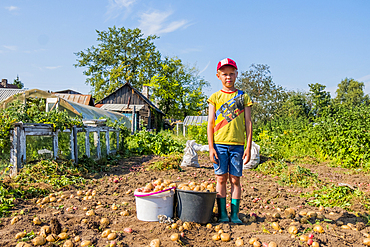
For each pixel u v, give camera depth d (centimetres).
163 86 4269
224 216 360
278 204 463
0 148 583
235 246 290
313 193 527
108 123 1185
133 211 398
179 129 2778
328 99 3175
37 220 336
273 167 809
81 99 2338
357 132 885
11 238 298
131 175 724
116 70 4397
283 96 3841
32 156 636
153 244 278
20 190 481
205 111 4769
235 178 356
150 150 1280
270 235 312
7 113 643
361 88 6762
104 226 333
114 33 4653
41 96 1273
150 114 3203
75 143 788
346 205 436
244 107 359
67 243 280
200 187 361
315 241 289
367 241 293
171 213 361
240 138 354
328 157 1043
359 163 882
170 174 751
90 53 4572
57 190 527
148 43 4766
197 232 321
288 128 1595
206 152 1330
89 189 549
